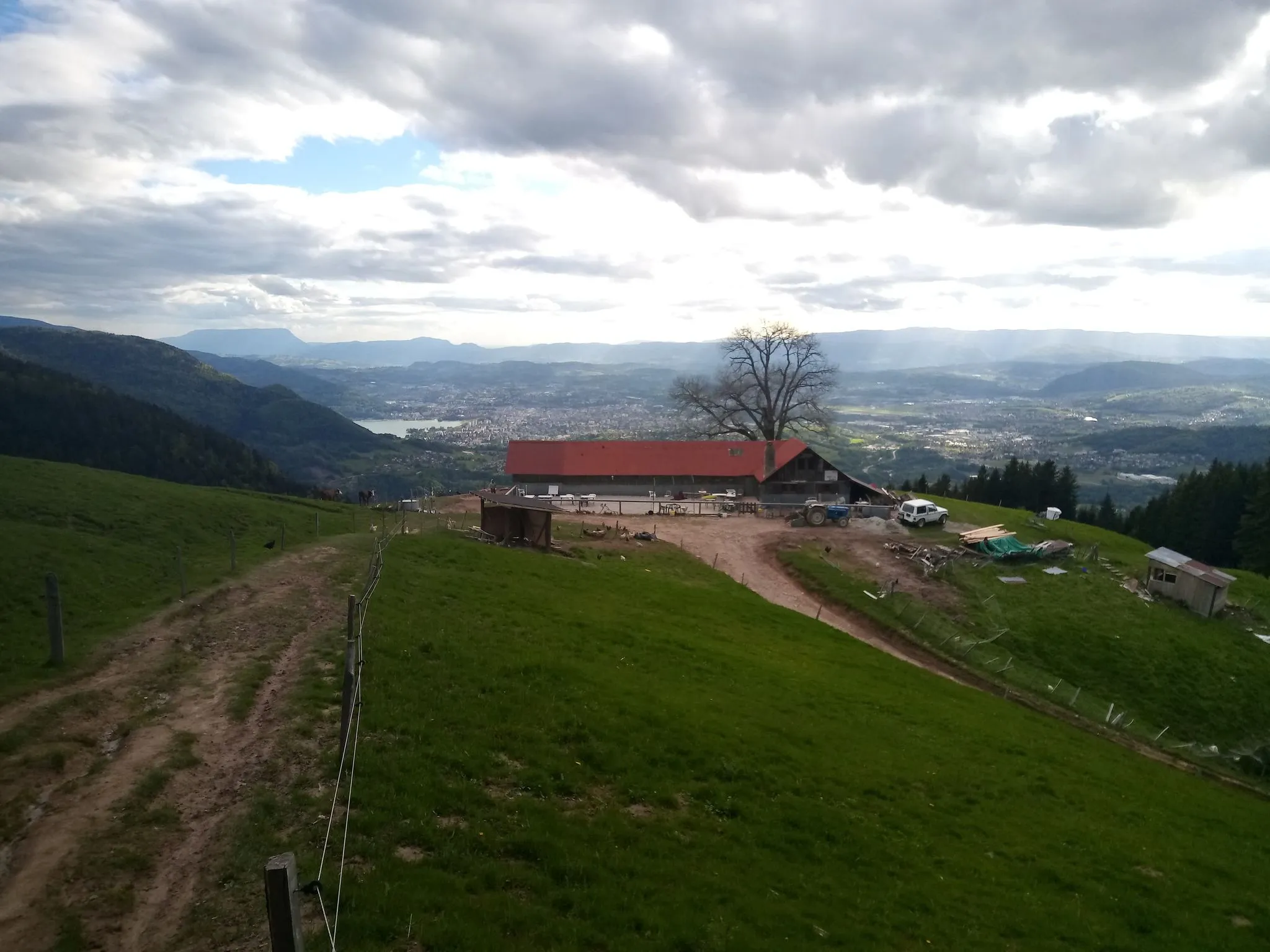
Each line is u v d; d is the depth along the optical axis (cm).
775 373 10562
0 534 3084
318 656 2383
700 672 3112
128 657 2228
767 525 7388
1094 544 7531
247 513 4803
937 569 6119
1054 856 2258
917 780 2573
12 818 1399
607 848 1662
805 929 1568
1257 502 9050
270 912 773
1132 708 4669
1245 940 2003
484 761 1903
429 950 1212
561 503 8131
